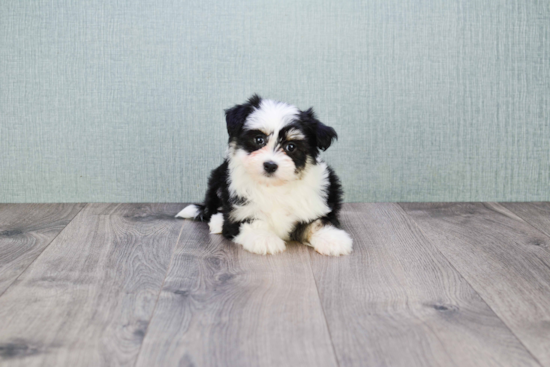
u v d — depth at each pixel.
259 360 1.09
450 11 2.38
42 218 2.19
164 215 2.26
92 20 2.34
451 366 1.07
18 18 2.33
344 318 1.28
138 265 1.64
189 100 2.41
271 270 1.60
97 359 1.09
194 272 1.58
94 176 2.46
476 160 2.49
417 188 2.51
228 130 1.92
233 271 1.59
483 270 1.61
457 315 1.29
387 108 2.44
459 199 2.52
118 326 1.23
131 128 2.42
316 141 1.86
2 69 2.36
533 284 1.50
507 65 2.42
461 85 2.43
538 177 2.51
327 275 1.56
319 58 2.39
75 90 2.38
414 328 1.23
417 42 2.39
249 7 2.36
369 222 2.15
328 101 2.42
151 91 2.40
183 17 2.36
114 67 2.37
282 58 2.39
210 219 2.08
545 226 2.09
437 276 1.55
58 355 1.10
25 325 1.23
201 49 2.38
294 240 1.92
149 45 2.37
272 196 1.86
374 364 1.08
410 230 2.04
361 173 2.49
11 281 1.49
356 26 2.38
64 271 1.58
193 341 1.17
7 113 2.40
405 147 2.47
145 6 2.34
